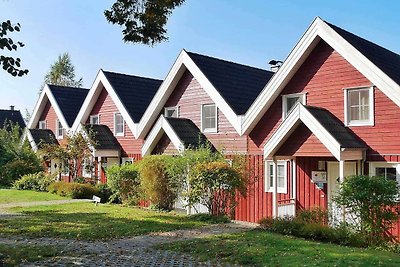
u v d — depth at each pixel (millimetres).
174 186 18984
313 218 13797
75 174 27750
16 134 34969
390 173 14578
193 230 13984
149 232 13578
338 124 15570
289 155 15703
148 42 10883
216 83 20297
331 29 15750
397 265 9133
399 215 12711
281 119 17719
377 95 14867
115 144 26344
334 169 16203
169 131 20359
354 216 12773
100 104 28000
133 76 28500
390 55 18234
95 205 20734
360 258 9711
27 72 8117
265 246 11133
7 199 22672
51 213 17750
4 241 11945
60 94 33156
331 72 16172
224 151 19562
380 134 14742
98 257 10141
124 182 21078
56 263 9539
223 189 16594
